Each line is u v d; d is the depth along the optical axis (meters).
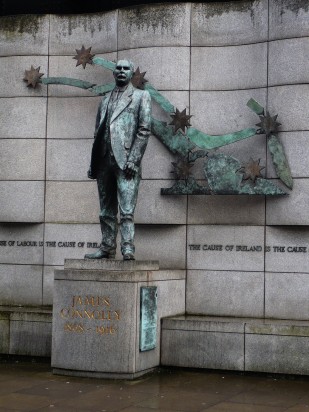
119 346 10.17
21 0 15.09
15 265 13.59
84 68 13.31
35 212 13.47
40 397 9.12
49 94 13.56
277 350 10.55
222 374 10.80
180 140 12.57
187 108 12.83
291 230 12.03
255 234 12.21
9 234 13.67
